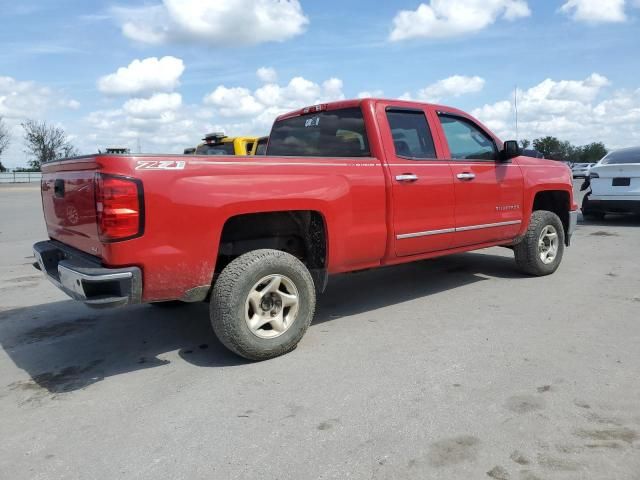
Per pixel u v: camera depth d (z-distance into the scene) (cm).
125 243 328
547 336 421
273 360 391
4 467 264
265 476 247
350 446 270
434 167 498
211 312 375
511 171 582
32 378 377
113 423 304
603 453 256
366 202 443
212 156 361
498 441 269
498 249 845
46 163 434
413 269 704
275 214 427
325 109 518
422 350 400
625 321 452
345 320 486
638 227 1072
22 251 987
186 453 269
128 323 504
